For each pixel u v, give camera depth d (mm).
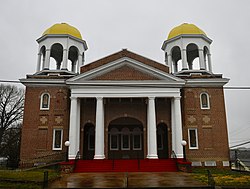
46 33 29703
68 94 27734
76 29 31547
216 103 27625
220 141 26672
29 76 28109
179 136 25062
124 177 17750
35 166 25781
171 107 26922
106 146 27078
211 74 29016
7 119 48562
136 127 30766
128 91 26000
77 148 25562
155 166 22719
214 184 13477
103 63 28078
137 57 28250
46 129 26906
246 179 16281
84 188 13109
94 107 28141
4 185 14375
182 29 30188
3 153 45156
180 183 14703
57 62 33344
